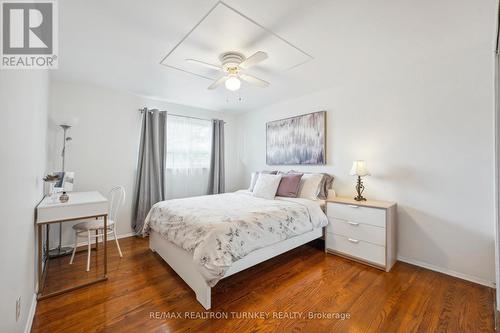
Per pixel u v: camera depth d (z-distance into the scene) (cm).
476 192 212
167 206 263
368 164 287
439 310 171
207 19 169
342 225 271
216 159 441
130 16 165
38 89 186
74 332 148
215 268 169
